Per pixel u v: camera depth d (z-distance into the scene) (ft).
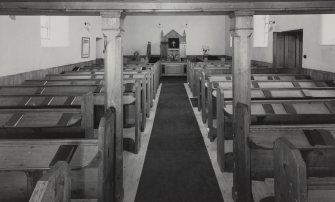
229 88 16.99
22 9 10.86
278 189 6.66
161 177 13.70
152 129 21.58
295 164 5.68
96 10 10.93
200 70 29.81
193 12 11.38
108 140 9.43
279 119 14.14
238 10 11.06
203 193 12.20
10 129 12.47
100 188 8.38
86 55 38.52
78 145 8.59
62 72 26.81
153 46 60.75
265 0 10.98
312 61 25.03
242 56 11.28
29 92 17.28
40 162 8.11
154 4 10.96
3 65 19.08
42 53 25.14
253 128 9.53
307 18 25.72
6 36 19.42
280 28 31.17
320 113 13.52
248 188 9.57
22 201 7.14
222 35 60.85
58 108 12.20
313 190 5.76
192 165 15.05
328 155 6.95
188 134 20.30
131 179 13.50
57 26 30.58
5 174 7.07
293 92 17.21
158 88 42.80
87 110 11.62
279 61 31.99
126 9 10.94
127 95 16.74
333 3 11.00
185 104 30.89
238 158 10.73
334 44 22.15
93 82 20.43
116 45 11.06
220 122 14.35
